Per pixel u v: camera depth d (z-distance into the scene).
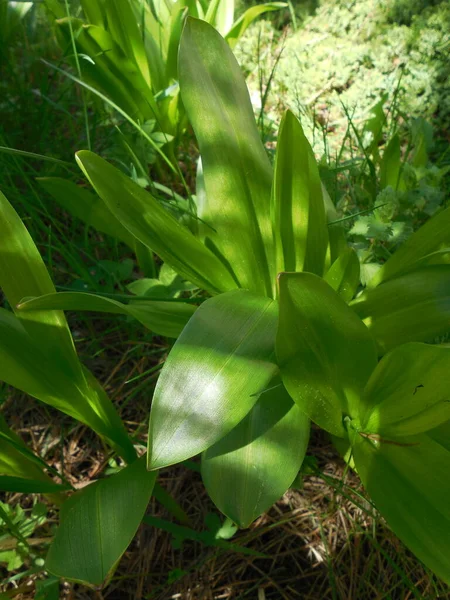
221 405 0.34
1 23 0.84
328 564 0.46
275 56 1.06
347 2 1.09
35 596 0.42
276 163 0.41
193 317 0.38
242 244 0.47
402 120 0.92
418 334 0.42
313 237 0.48
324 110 0.97
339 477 0.52
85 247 0.64
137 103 0.77
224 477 0.38
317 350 0.37
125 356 0.63
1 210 0.39
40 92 0.78
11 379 0.39
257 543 0.50
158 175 0.82
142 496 0.38
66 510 0.39
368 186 0.71
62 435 0.53
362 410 0.40
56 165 0.71
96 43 0.72
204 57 0.44
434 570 0.32
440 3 1.03
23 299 0.38
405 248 0.47
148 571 0.49
